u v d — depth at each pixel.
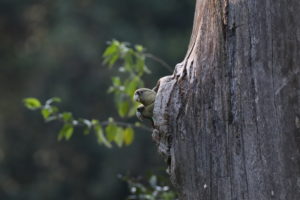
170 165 8.12
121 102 11.44
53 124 36.16
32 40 38.94
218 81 7.71
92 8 34.31
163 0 34.94
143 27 34.72
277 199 7.41
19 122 36.78
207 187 7.81
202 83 7.81
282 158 7.38
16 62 37.59
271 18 7.46
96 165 34.53
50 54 34.78
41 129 36.31
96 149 33.97
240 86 7.59
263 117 7.47
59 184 35.62
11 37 39.06
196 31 8.12
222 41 7.70
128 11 34.91
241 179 7.59
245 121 7.55
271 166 7.43
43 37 37.75
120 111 11.47
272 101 7.44
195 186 7.90
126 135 11.34
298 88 7.36
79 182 35.16
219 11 7.73
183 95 7.93
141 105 8.45
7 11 38.41
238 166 7.60
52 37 34.31
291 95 7.37
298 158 7.34
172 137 7.99
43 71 34.84
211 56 7.79
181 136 7.93
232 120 7.63
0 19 38.69
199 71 7.84
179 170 7.99
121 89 11.45
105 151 33.47
